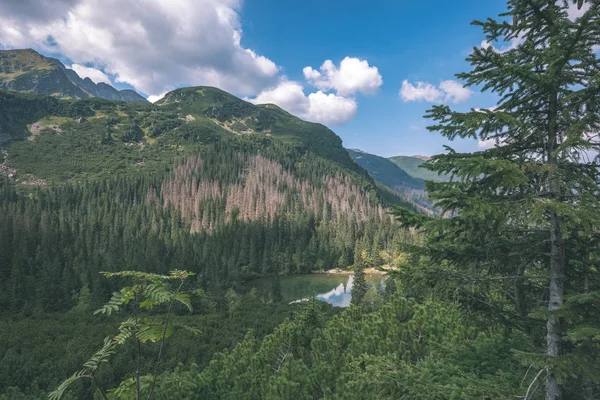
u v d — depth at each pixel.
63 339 41.12
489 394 5.24
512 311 6.67
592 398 5.39
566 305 5.03
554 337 5.42
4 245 81.50
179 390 10.09
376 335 9.97
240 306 64.00
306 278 115.88
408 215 6.25
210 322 50.06
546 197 5.71
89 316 53.62
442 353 7.87
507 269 6.44
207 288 72.00
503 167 4.87
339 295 91.19
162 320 5.21
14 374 29.09
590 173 5.75
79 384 25.92
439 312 10.13
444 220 5.68
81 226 123.94
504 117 5.36
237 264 109.38
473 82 6.29
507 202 5.45
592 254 6.24
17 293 62.50
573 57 5.50
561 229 5.09
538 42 6.29
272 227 146.00
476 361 7.00
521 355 5.05
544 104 6.11
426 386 5.92
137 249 101.31
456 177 5.79
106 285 69.19
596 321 4.93
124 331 5.06
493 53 5.82
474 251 6.27
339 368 10.23
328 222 163.25
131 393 5.35
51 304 62.97
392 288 47.22
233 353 12.82
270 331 47.03
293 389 9.50
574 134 4.97
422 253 6.60
